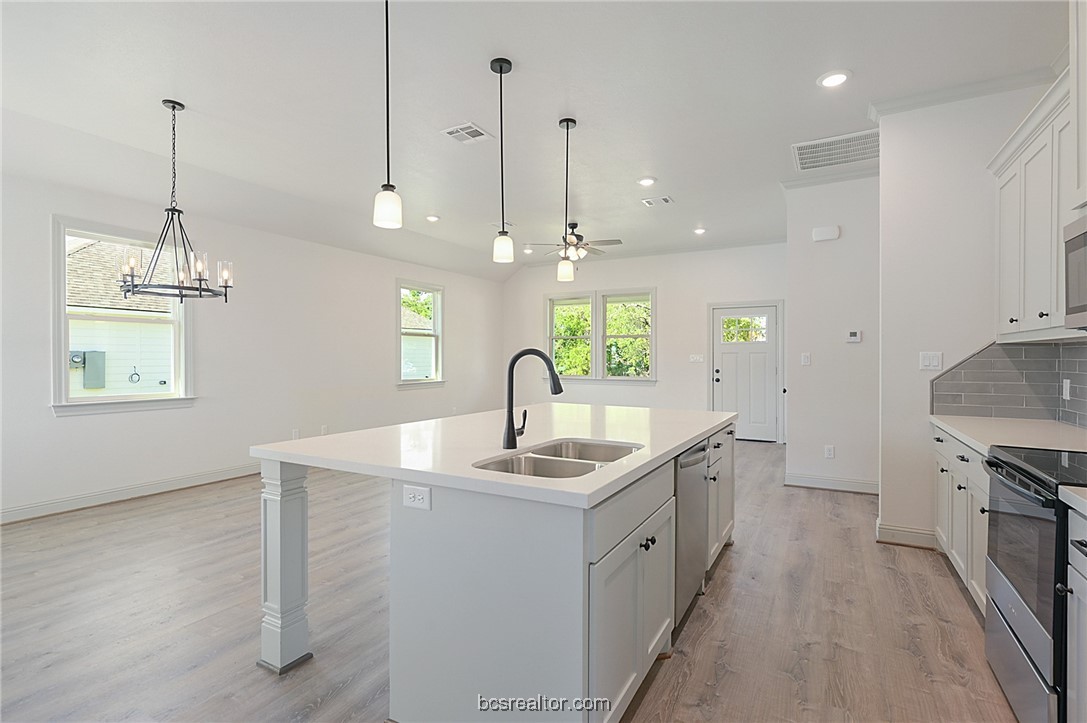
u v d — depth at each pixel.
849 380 4.47
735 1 2.23
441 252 7.31
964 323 3.08
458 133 3.56
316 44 2.53
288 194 4.96
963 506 2.53
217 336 5.02
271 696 1.85
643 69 2.76
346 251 6.33
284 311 5.62
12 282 3.76
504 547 1.54
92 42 2.51
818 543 3.34
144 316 4.55
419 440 2.24
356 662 2.06
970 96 3.00
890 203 3.21
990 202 2.99
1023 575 1.67
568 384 8.56
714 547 2.85
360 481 5.08
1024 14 2.31
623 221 6.00
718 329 7.47
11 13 2.28
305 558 2.09
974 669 2.00
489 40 2.50
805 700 1.84
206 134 3.58
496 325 8.98
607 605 1.54
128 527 3.67
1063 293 2.15
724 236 6.76
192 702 1.82
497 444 2.14
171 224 3.69
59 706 1.80
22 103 3.13
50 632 2.27
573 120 3.35
